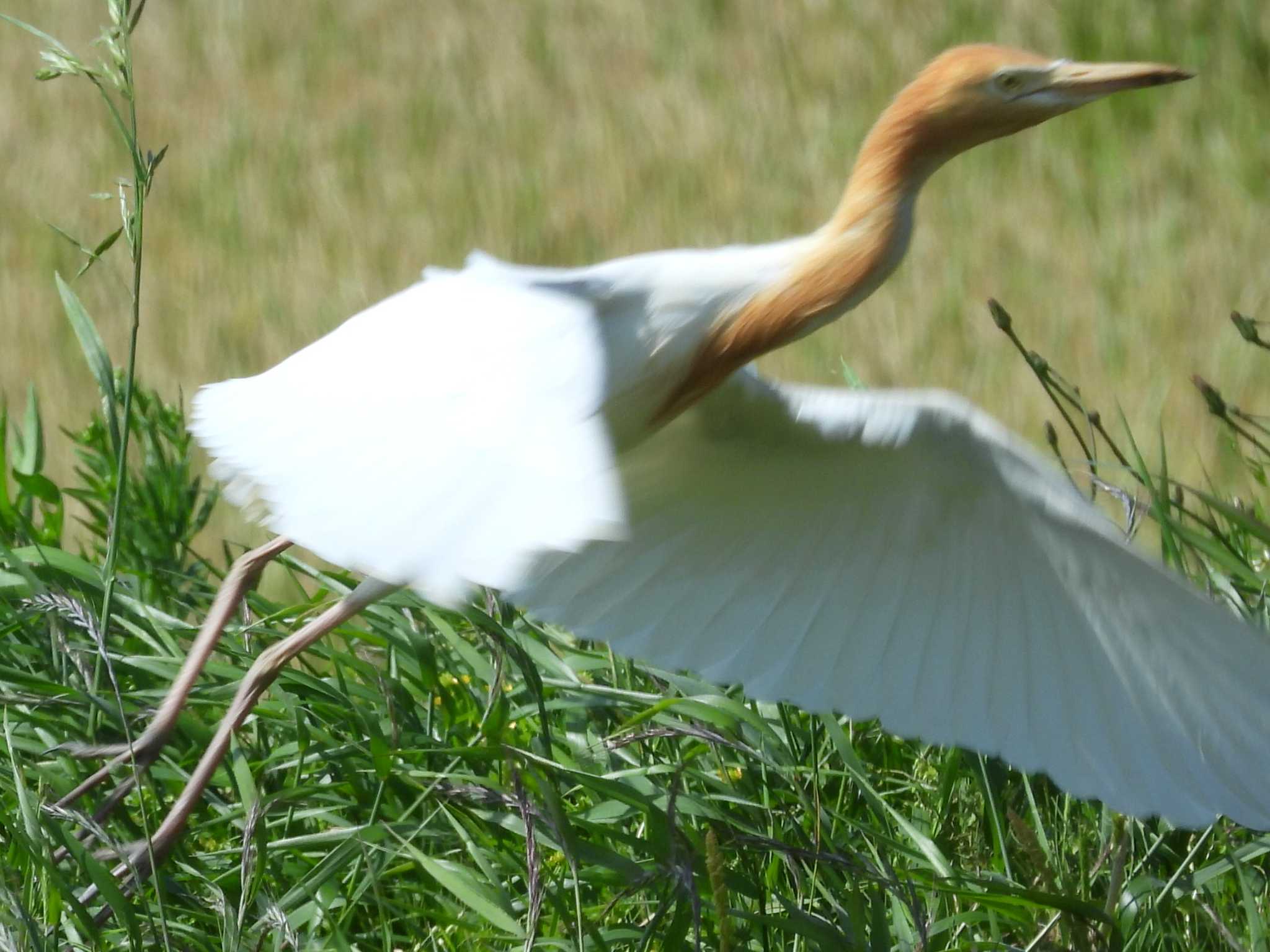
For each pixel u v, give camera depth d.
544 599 7.26
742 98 21.12
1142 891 7.14
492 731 7.08
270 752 7.87
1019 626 7.18
